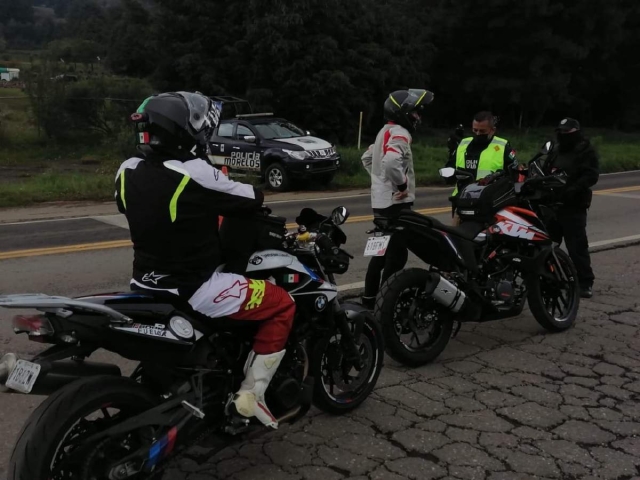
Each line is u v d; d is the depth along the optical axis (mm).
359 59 28984
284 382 3586
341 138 29594
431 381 4820
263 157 16469
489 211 5477
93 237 10039
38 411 2791
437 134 36812
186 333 3152
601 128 46344
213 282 3256
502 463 3699
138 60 32188
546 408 4391
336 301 3977
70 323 2824
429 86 39906
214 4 27984
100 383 2895
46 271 7855
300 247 3830
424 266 8406
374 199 6270
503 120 42781
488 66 38312
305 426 4105
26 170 21734
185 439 3119
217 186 3148
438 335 5184
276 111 28625
